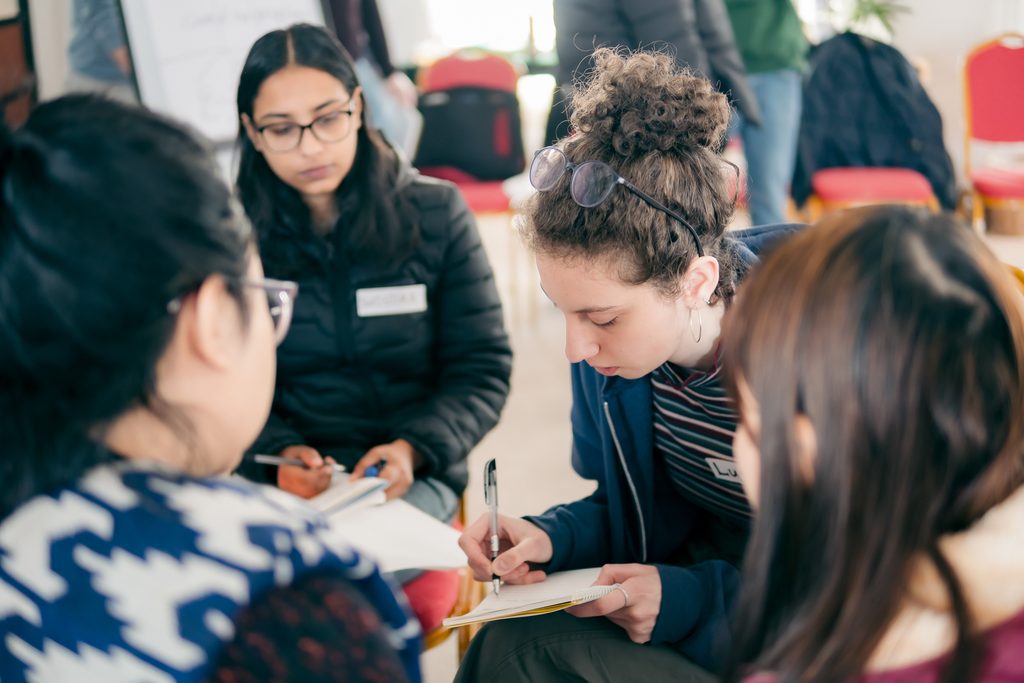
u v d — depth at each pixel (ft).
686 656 4.08
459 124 14.62
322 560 2.12
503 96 14.57
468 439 5.88
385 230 5.73
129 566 2.02
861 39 13.79
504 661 4.03
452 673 6.82
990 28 16.65
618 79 3.78
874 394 1.99
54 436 2.08
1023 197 14.01
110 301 1.97
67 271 1.96
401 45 23.89
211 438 2.26
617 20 9.91
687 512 4.91
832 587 2.08
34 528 2.09
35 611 2.05
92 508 2.07
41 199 1.97
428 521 4.88
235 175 5.91
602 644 4.01
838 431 2.02
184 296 2.07
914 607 2.11
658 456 4.70
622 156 3.67
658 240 3.66
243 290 2.18
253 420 2.33
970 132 14.92
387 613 2.26
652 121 3.66
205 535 2.05
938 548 2.05
